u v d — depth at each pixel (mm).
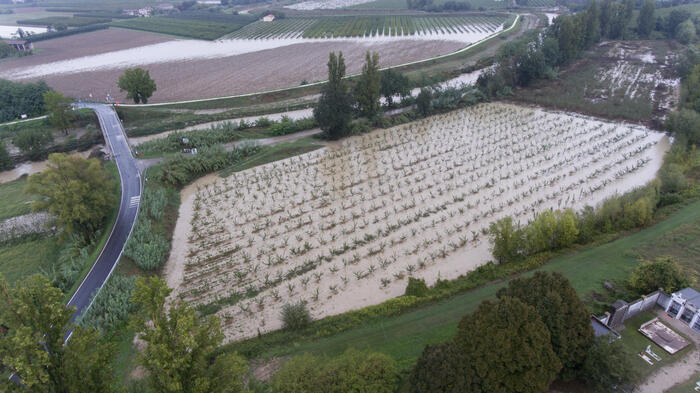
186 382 27656
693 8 183750
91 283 49844
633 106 94750
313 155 81000
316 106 86938
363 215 61500
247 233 58969
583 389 33188
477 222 59031
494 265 48719
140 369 38406
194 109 110875
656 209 58844
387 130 91438
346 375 32188
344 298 47281
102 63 155750
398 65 139125
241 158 80812
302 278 50281
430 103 96438
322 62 147250
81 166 57625
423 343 38656
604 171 70375
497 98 107438
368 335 40500
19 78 139750
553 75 115312
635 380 30625
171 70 145375
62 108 93562
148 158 80000
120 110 106062
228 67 146625
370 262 52500
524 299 33656
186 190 71562
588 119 92375
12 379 31531
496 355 29641
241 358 31016
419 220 59812
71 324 29297
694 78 96188
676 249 48938
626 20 154125
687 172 67438
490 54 147375
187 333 26781
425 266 51562
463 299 44188
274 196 67562
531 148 79438
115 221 60969
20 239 60250
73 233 58500
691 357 35625
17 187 75562
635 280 42156
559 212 52844
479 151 79188
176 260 54500
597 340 32469
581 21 128500
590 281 44750
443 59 142625
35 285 27484
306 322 42812
